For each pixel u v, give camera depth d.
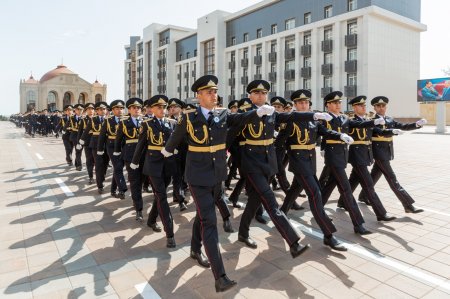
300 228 5.36
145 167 4.98
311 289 3.52
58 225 5.49
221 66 44.47
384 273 3.85
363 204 6.67
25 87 77.50
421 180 9.00
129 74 70.94
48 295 3.43
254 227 5.42
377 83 31.59
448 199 6.98
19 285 3.62
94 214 6.08
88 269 3.99
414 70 36.16
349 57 32.09
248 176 4.39
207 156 3.80
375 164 6.27
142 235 5.07
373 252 4.41
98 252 4.46
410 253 4.37
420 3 36.84
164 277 3.80
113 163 7.21
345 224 5.52
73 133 11.45
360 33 31.02
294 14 36.53
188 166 3.86
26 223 5.58
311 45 34.50
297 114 4.46
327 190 5.67
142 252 4.46
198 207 3.77
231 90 44.22
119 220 5.76
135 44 66.88
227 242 4.79
